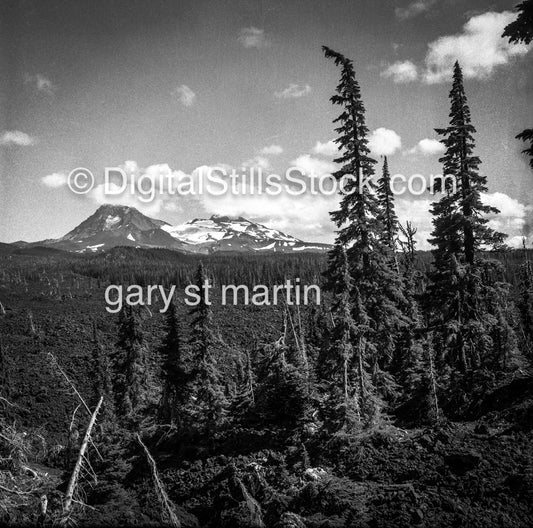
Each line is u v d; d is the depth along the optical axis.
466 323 22.20
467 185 23.00
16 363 76.12
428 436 18.20
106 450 22.91
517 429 16.70
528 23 10.90
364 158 22.55
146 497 19.25
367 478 16.91
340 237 22.86
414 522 13.32
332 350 20.91
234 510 17.66
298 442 21.97
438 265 23.45
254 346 63.28
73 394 17.19
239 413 30.73
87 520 16.11
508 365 22.42
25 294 155.88
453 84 22.94
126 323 36.94
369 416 20.11
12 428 15.03
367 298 23.34
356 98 22.48
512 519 12.55
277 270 160.00
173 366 31.38
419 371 25.55
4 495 13.02
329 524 14.23
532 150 12.55
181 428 28.75
